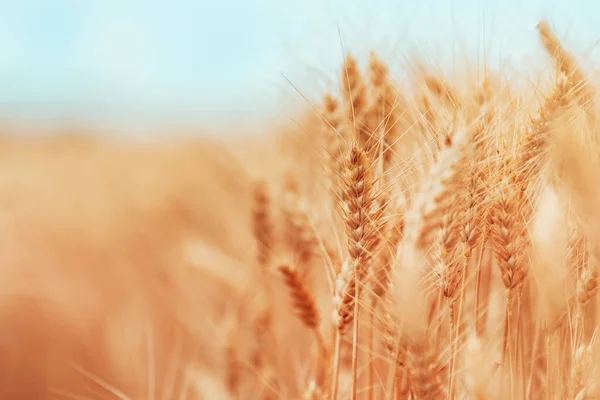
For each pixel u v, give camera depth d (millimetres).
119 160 2967
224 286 1620
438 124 927
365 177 917
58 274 1933
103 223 2309
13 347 1647
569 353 954
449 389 911
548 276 891
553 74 947
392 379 988
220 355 1195
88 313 1762
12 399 1561
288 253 1136
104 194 2541
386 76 992
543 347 1001
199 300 1589
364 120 992
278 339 1216
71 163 3068
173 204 2264
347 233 923
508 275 914
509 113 955
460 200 901
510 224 907
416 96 980
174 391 1304
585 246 922
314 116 1080
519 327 936
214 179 1992
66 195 2508
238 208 1562
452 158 867
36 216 2287
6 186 2367
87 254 2152
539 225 902
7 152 3355
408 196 962
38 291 1844
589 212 862
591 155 892
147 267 2002
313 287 1132
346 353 1080
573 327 941
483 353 886
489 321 1015
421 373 856
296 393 1151
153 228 2246
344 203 922
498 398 893
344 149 979
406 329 857
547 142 912
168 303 1647
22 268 1918
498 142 937
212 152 1807
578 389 882
